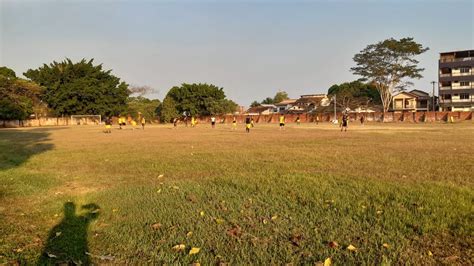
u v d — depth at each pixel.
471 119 60.34
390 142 18.62
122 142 20.34
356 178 7.89
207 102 76.56
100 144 19.08
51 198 6.74
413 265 3.67
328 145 16.94
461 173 8.70
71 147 17.34
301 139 21.45
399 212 5.30
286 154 13.02
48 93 65.62
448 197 6.11
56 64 68.69
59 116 67.69
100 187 7.73
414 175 8.39
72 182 8.32
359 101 79.69
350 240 4.32
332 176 8.12
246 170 9.38
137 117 77.06
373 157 11.96
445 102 71.94
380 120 68.75
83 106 69.00
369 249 4.04
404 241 4.25
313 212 5.43
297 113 82.38
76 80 67.31
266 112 98.38
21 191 7.29
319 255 3.92
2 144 19.61
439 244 4.19
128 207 5.98
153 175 9.02
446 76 71.94
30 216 5.61
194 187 7.29
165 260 3.89
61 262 3.89
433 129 34.59
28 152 15.05
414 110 79.94
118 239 4.55
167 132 33.16
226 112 79.50
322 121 75.00
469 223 4.79
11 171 9.84
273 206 5.79
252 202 6.06
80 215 5.62
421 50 68.50
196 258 3.91
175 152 14.16
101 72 71.56
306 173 8.55
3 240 4.55
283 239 4.40
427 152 13.48
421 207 5.50
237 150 14.65
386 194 6.36
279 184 7.31
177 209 5.77
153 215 5.48
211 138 23.16
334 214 5.30
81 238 4.61
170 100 77.50
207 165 10.41
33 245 4.40
